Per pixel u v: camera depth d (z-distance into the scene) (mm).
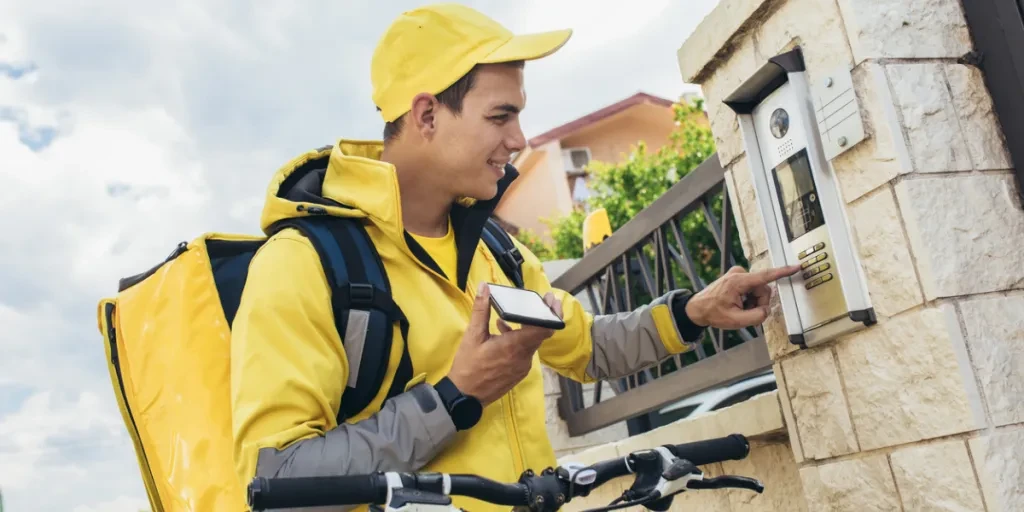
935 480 1589
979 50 1679
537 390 1680
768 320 2045
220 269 1646
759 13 1921
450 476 1174
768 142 1938
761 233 2041
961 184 1604
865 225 1684
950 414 1538
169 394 1517
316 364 1403
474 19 1676
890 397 1678
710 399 5293
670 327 1942
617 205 12469
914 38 1661
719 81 2156
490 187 1686
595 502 3545
